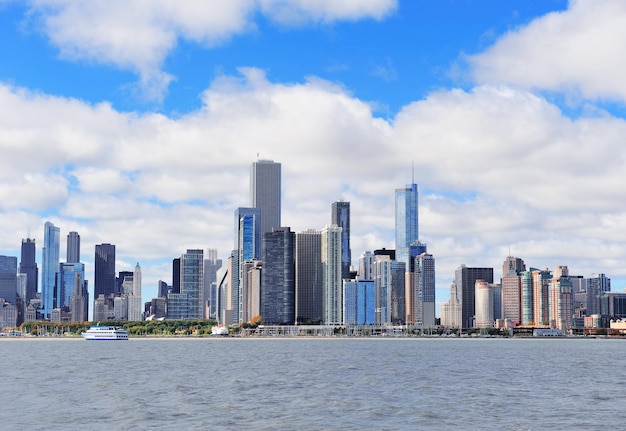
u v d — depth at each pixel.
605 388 181.50
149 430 110.94
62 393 164.38
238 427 113.94
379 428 113.44
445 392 167.62
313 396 157.38
